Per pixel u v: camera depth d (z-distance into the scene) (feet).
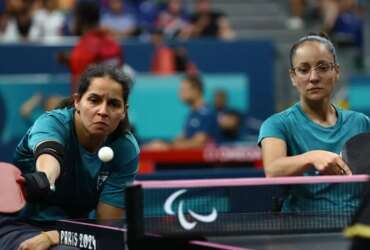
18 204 25.35
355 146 26.35
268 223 22.02
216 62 75.36
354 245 17.49
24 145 30.19
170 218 21.59
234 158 66.44
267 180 22.56
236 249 20.27
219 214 21.94
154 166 65.72
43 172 25.86
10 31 81.46
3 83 67.67
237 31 98.63
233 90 73.20
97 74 28.19
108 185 30.01
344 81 78.59
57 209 30.14
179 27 86.02
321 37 31.07
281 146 30.32
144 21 89.40
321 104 30.91
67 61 68.18
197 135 70.28
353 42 96.48
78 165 29.43
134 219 21.15
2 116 67.67
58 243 27.32
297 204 24.79
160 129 70.28
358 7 100.63
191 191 21.89
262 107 74.74
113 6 86.28
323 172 26.78
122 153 29.86
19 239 28.91
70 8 87.71
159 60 74.23
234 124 72.43
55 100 67.72
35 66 72.95
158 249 21.47
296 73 30.76
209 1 101.50
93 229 24.89
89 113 28.17
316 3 104.47
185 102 70.79
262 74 75.41
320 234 22.03
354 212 21.53
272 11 102.63
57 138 28.30
